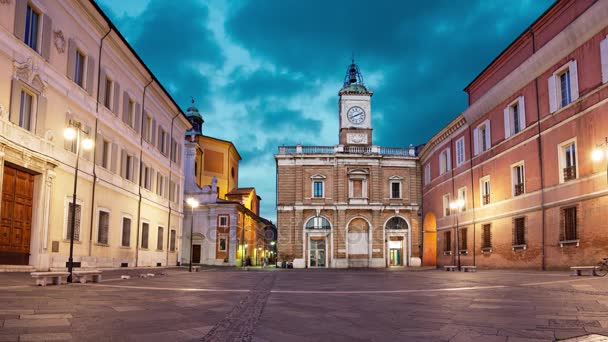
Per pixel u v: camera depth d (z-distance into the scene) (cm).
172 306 1012
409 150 5838
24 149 1962
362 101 5978
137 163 3312
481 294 1318
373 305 1073
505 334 704
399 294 1353
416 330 745
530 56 2942
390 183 5703
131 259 3189
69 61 2358
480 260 3612
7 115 1883
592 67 2356
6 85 1883
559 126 2622
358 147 5775
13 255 1977
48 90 2172
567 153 2584
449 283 1836
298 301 1159
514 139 3128
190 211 5816
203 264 5691
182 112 4206
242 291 1458
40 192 2112
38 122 2092
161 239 3847
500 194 3322
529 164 2933
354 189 5691
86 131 2550
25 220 2058
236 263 5778
